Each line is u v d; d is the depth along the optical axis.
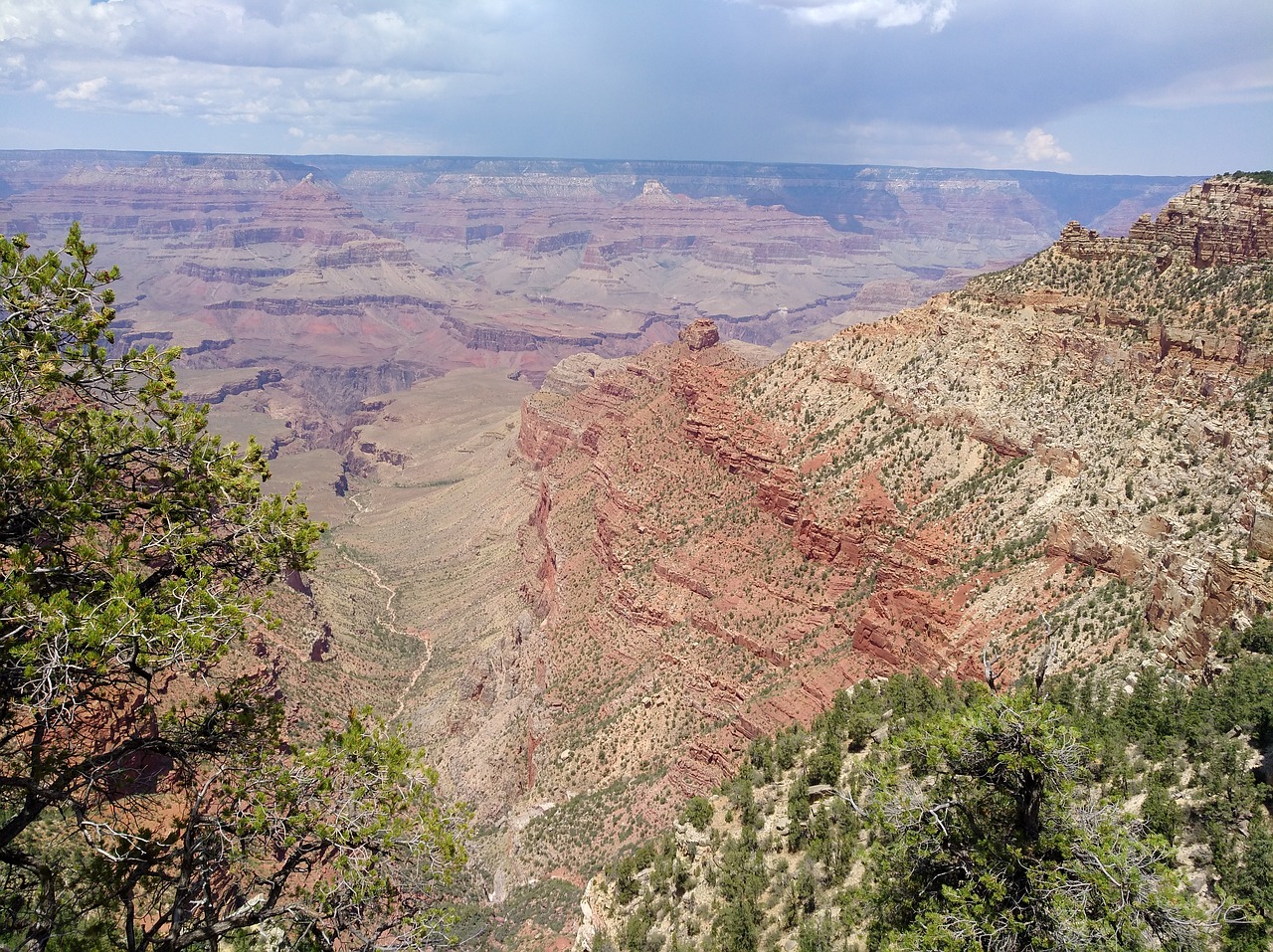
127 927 22.64
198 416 27.34
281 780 24.58
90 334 25.02
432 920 25.62
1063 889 21.84
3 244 24.30
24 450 22.89
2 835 22.06
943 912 23.06
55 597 21.20
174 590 24.17
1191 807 29.56
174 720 25.30
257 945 29.17
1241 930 23.53
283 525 26.91
